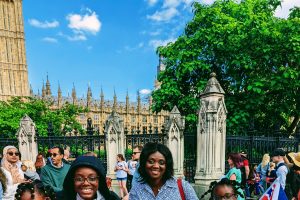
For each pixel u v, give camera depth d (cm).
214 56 1588
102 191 260
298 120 1828
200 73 1641
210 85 966
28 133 1269
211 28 1506
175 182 297
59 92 6906
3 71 6309
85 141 1215
